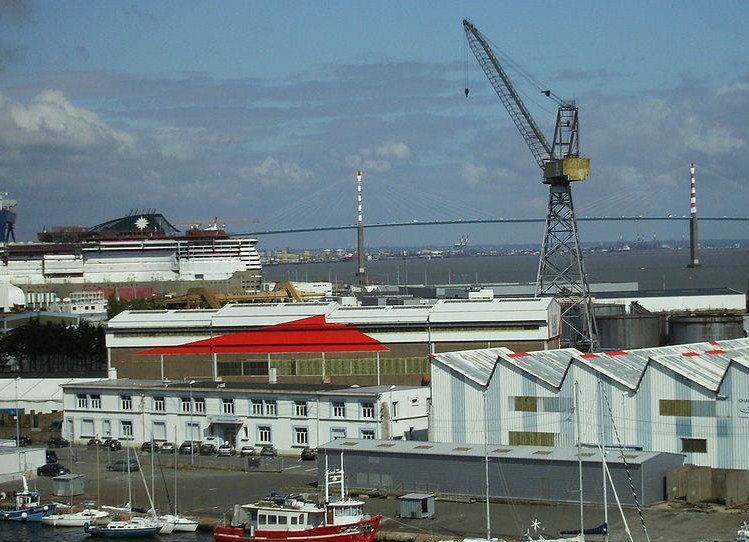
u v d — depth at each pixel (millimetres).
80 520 147625
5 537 142750
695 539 121062
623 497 138000
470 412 165875
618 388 154375
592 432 156000
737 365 145500
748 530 120500
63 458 194125
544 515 136125
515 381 162000
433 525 133625
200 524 141875
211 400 198375
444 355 172125
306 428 188875
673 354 170375
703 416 148000
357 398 184000
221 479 169500
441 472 150250
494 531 128750
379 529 132250
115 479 173250
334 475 141375
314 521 129000
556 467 141625
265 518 131375
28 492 155625
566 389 157875
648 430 151875
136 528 140125
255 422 193750
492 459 146375
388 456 154375
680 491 140500
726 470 142250
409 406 188125
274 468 176500
